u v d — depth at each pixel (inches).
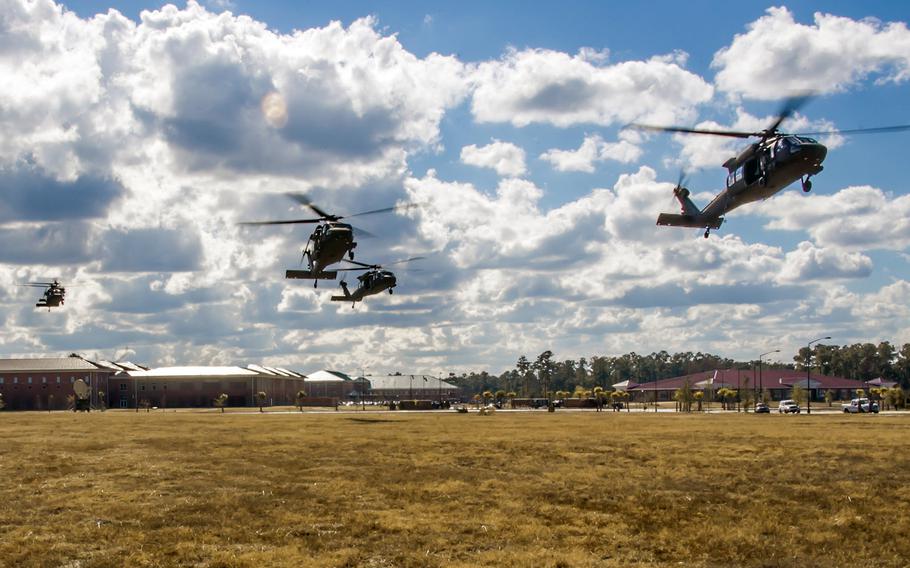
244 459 1566.2
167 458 1583.4
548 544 794.8
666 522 909.2
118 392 7564.0
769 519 923.4
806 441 2009.1
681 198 2038.6
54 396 7047.2
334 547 776.9
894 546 789.2
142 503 1019.9
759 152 1594.5
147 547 769.6
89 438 2181.3
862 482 1232.2
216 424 3088.1
